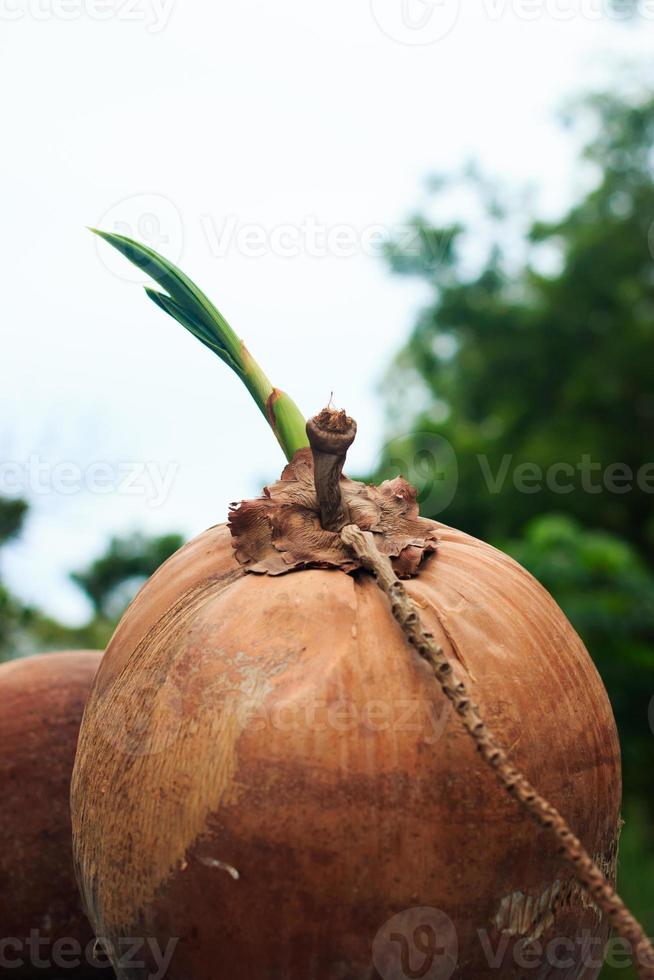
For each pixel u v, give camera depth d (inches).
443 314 577.0
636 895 211.9
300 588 66.1
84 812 69.4
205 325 86.5
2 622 147.9
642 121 564.7
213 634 65.4
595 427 534.3
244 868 60.4
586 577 259.6
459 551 72.7
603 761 68.2
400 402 628.4
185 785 62.3
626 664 246.8
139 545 192.4
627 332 540.7
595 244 547.2
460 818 60.7
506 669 64.8
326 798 59.9
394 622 64.7
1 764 87.4
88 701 74.2
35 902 87.4
